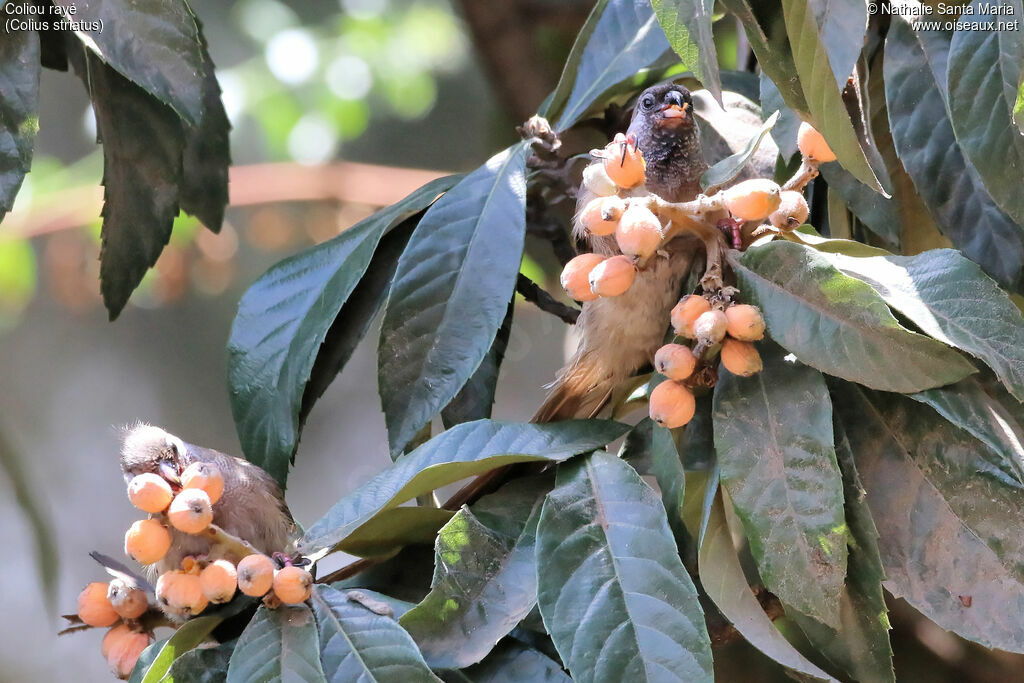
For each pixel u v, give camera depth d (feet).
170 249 16.35
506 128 14.33
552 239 10.95
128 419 25.95
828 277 10.12
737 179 10.77
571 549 10.14
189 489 10.14
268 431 10.60
